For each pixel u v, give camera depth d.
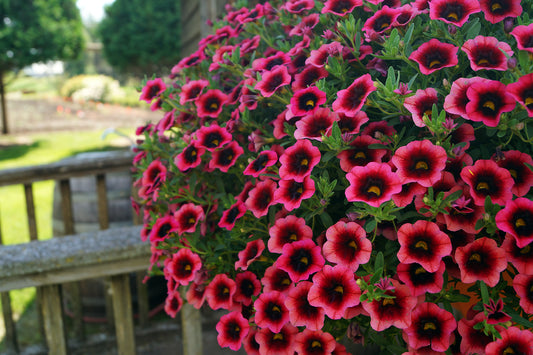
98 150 3.31
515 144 0.40
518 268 0.36
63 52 3.90
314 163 0.40
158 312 1.02
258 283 0.45
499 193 0.37
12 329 0.85
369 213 0.38
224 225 0.44
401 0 0.46
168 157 0.54
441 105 0.40
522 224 0.35
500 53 0.38
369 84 0.40
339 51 0.43
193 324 0.65
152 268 0.56
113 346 0.87
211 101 0.50
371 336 0.42
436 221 0.39
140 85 0.54
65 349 0.65
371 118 0.44
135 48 4.54
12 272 0.58
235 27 0.57
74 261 0.60
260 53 0.54
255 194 0.44
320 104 0.42
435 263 0.36
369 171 0.38
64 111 5.38
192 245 0.47
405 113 0.40
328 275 0.38
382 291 0.37
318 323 0.39
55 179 0.85
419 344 0.37
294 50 0.47
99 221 0.89
